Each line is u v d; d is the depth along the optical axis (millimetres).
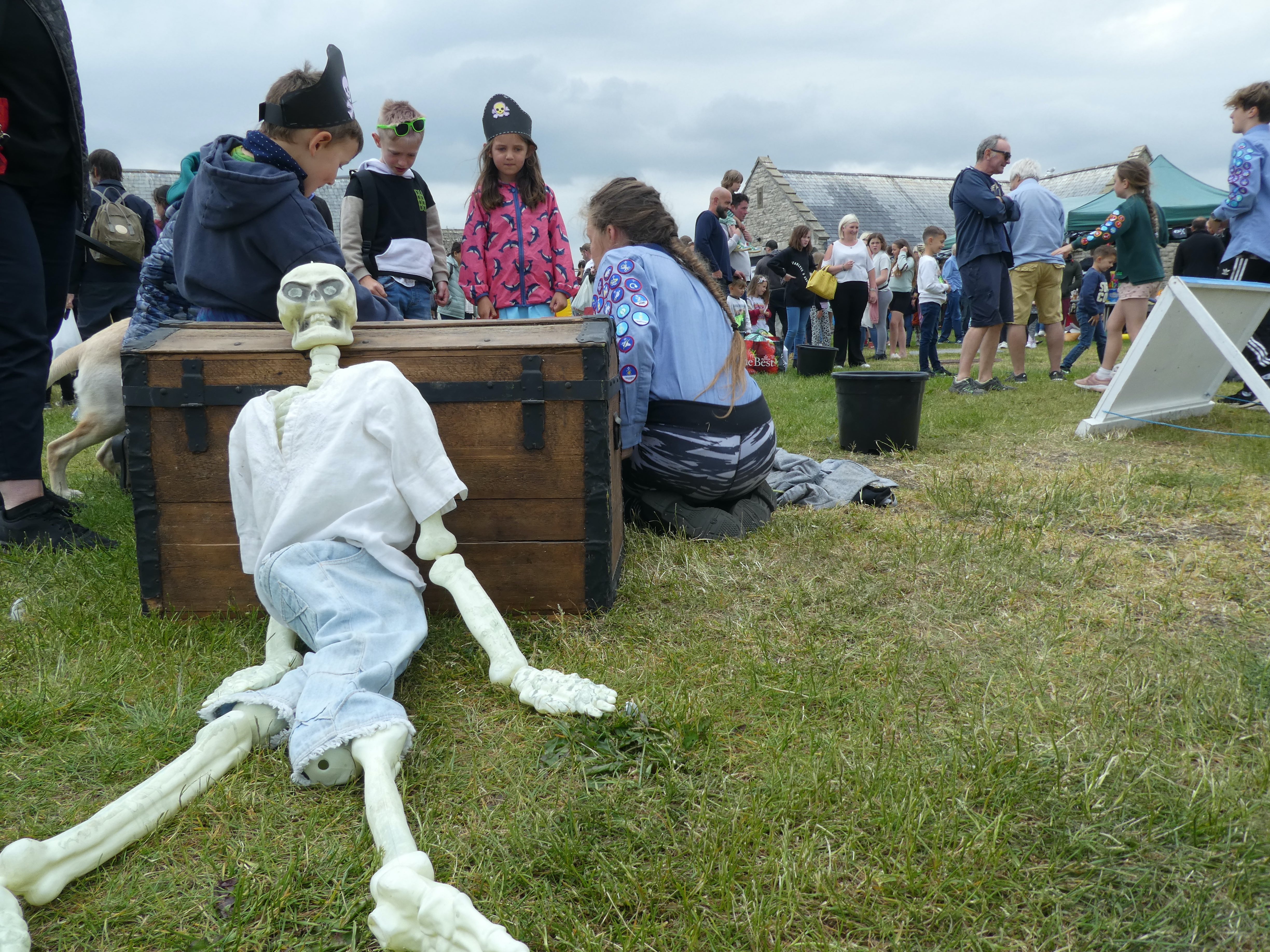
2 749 1851
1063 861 1485
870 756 1774
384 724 1620
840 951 1300
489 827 1583
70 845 1411
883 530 3385
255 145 2771
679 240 3314
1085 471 4297
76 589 2727
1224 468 4430
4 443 3133
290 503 1935
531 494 2467
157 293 3293
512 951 1172
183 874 1477
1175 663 2201
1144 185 6988
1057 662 2229
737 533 3281
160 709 2002
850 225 10727
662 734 1858
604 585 2516
